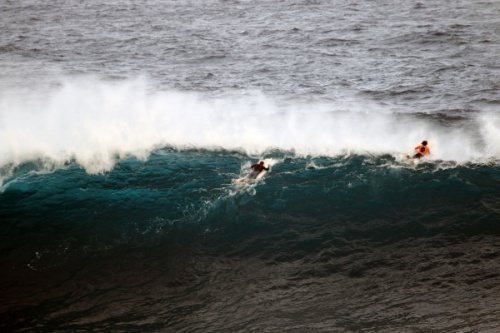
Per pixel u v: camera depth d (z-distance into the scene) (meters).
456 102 86.94
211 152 66.25
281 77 104.38
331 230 51.00
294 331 39.66
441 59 114.25
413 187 56.81
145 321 41.06
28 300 42.97
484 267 45.25
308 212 53.56
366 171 60.34
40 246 48.91
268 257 47.84
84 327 40.44
